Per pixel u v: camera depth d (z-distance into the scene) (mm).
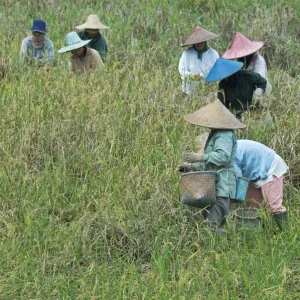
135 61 30594
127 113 24828
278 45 33500
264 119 24062
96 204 20297
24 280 17797
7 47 32812
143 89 26812
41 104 25281
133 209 20141
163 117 24844
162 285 16938
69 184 21656
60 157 22500
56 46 33656
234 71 22609
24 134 23391
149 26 36031
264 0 38656
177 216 20000
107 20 37438
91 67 29484
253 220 20000
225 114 19500
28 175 21734
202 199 19125
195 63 27891
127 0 39625
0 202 20781
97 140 23266
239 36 25109
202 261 18219
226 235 19016
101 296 17047
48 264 18422
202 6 38906
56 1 40094
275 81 28016
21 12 39250
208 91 27281
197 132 23766
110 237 19453
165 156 22422
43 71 28656
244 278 17484
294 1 37969
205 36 27594
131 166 22047
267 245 18922
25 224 19688
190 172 19203
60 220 20375
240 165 20125
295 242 19000
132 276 17547
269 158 20016
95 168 22422
